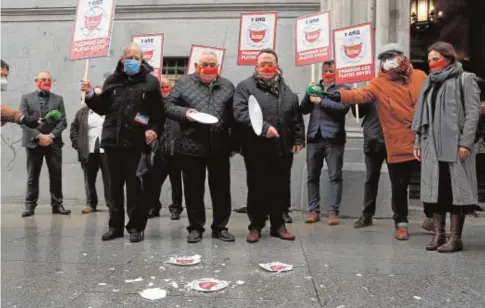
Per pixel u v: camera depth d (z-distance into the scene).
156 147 6.38
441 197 4.59
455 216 4.57
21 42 8.21
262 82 4.81
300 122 5.16
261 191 4.92
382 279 3.61
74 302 3.05
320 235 5.34
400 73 5.07
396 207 5.18
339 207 6.44
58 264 3.97
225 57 7.77
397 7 6.93
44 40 8.17
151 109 4.91
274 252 4.45
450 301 3.13
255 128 4.52
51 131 6.76
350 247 4.71
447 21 9.11
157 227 5.85
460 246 4.58
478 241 5.07
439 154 4.48
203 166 4.92
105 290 3.29
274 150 4.80
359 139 6.77
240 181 7.61
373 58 5.90
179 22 7.88
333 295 3.22
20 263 4.01
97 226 5.89
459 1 9.13
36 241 4.93
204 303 3.04
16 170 8.16
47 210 7.36
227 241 4.90
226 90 4.90
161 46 6.71
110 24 5.44
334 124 6.05
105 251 4.45
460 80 4.48
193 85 4.86
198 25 7.84
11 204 8.07
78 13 5.61
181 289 3.31
